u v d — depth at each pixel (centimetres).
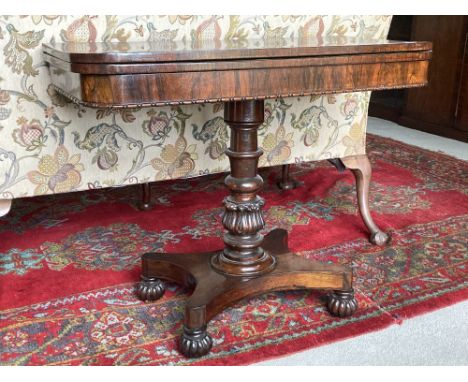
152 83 106
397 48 129
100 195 256
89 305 157
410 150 348
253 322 149
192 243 201
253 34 167
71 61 105
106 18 145
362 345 140
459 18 375
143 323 148
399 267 183
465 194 260
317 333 144
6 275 174
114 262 185
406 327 148
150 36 153
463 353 138
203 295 138
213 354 135
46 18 138
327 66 122
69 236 207
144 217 228
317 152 193
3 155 145
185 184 274
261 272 149
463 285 170
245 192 147
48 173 151
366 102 196
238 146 144
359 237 208
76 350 136
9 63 138
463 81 378
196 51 108
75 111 149
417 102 421
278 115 181
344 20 179
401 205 244
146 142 163
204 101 111
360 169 201
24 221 222
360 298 162
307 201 249
